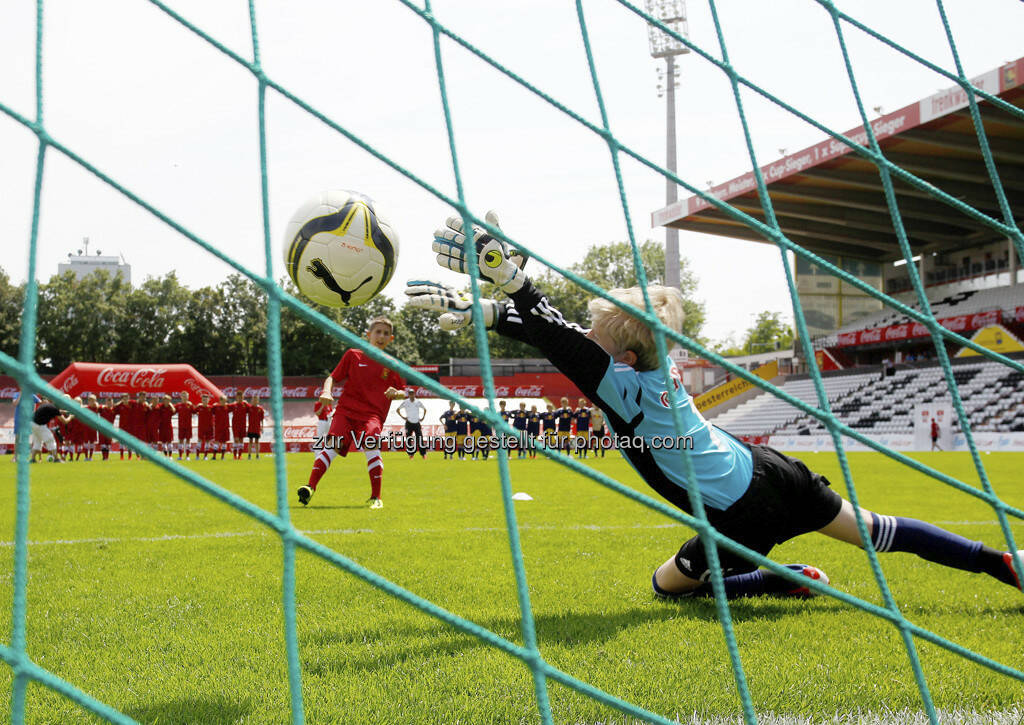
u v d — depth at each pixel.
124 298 56.62
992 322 32.03
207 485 1.34
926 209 34.31
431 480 12.48
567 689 2.31
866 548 1.91
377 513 7.29
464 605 3.42
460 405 1.54
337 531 5.95
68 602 3.44
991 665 1.95
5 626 3.02
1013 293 35.09
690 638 2.88
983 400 29.30
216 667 2.53
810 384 39.03
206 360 57.41
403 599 1.42
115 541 5.33
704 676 2.44
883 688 2.34
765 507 3.02
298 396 43.22
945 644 1.92
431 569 4.29
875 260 42.25
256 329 56.47
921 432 28.20
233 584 3.84
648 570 4.31
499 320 2.91
